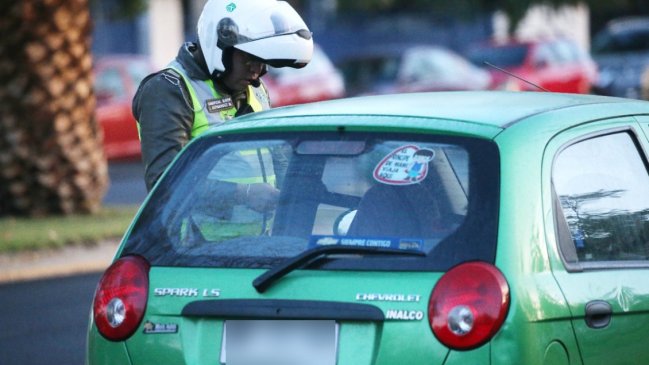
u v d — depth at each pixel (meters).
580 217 13.86
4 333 27.41
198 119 17.47
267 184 14.11
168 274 13.71
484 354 12.41
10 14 42.22
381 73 79.25
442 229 12.95
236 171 14.32
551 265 13.10
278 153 14.22
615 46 88.00
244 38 17.36
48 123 43.16
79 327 28.06
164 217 14.28
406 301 12.66
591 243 13.88
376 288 12.80
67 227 39.59
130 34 99.81
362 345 12.78
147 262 13.95
